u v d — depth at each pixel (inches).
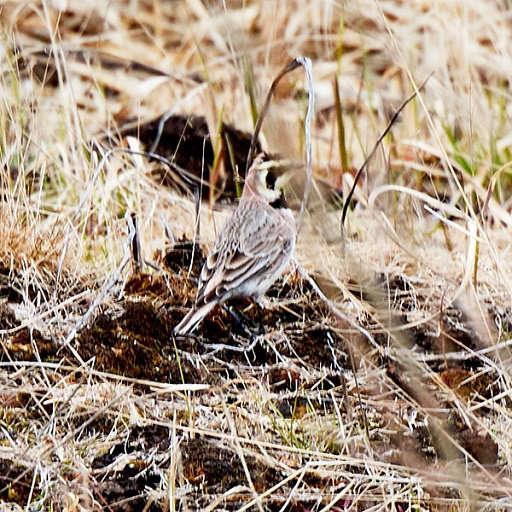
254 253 421.4
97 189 514.0
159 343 406.0
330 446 363.3
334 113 627.2
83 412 362.6
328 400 388.8
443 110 589.9
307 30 687.1
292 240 431.8
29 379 374.0
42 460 340.2
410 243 466.0
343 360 409.4
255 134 423.8
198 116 631.8
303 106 620.7
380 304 345.7
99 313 414.0
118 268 411.2
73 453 345.4
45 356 389.4
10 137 556.1
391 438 368.8
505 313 439.5
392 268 460.8
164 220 462.3
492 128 575.5
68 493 326.3
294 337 421.4
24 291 417.4
